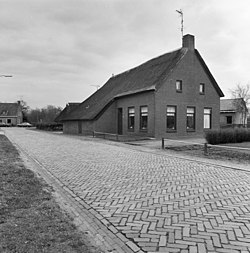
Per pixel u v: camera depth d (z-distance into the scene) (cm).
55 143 1948
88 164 1016
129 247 362
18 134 3288
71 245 343
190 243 371
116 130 2769
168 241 378
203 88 2458
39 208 481
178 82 2302
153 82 2234
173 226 428
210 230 412
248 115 4197
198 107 2411
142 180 748
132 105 2480
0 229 381
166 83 2211
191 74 2366
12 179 701
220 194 604
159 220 453
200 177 782
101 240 378
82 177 793
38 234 368
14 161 1036
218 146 1411
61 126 4716
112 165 991
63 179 770
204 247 359
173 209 507
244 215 472
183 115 2311
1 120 8312
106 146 1717
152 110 2183
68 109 4281
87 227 421
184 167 946
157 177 786
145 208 515
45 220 423
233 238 385
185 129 2322
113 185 695
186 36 2370
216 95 2538
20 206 487
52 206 497
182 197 584
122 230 416
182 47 2419
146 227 425
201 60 2423
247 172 851
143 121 2333
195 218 461
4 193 565
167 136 2212
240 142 1662
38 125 5488
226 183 705
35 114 8106
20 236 360
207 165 986
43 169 922
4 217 429
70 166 977
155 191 634
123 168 930
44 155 1277
